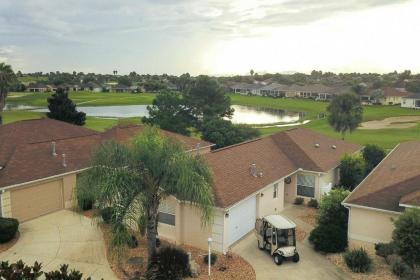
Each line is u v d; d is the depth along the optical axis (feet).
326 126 250.37
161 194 58.75
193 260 61.93
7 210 78.43
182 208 71.00
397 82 602.44
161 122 173.27
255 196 80.53
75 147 100.94
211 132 161.07
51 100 186.50
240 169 83.35
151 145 56.70
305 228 80.23
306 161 98.68
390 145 179.32
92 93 592.19
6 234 70.18
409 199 63.16
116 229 52.42
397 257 60.34
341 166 105.91
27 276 37.19
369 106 382.83
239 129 163.63
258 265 64.08
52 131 115.24
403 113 319.88
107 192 52.24
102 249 68.08
